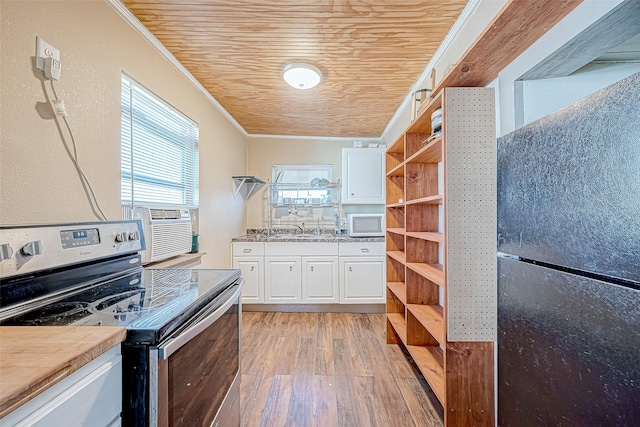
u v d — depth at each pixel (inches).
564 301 28.5
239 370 53.7
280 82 95.7
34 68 41.8
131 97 64.1
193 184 93.4
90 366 23.0
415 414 62.5
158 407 26.8
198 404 35.7
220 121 115.5
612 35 38.0
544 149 31.3
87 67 51.2
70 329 25.8
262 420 60.5
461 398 55.2
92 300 36.1
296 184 155.1
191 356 33.9
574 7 37.9
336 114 125.8
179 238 75.7
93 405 23.0
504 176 38.8
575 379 27.2
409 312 78.7
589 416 25.6
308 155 157.8
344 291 127.2
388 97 108.2
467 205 53.8
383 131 150.4
